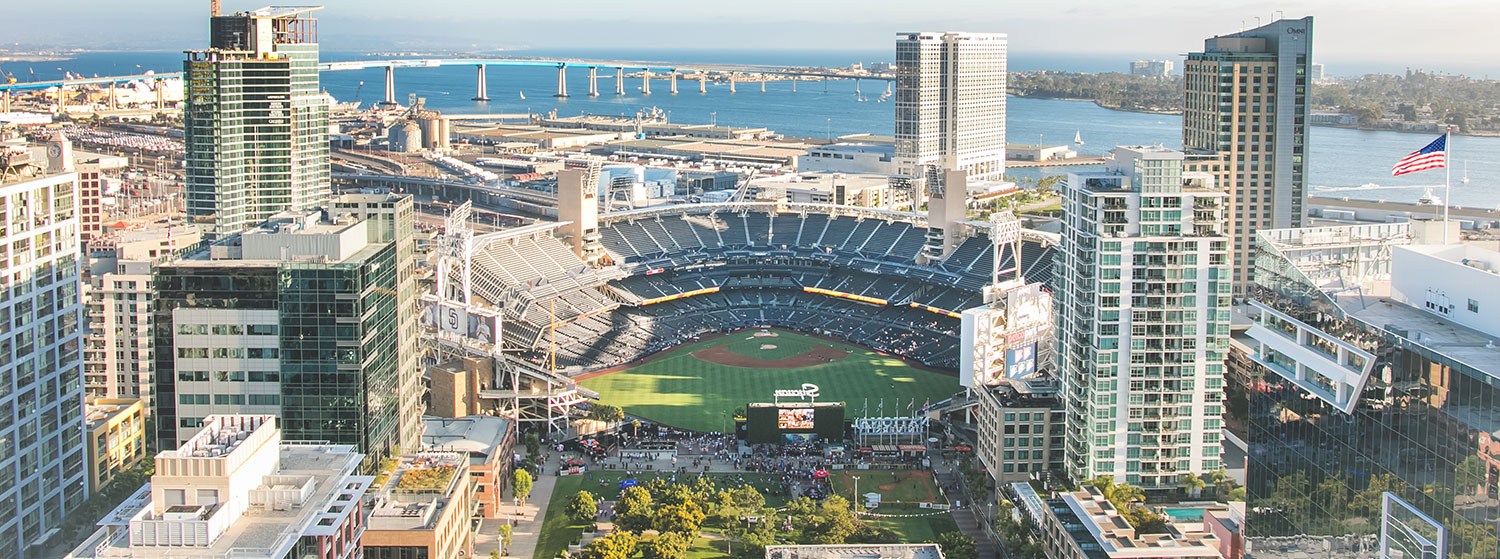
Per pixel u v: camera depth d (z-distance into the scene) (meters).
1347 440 140.75
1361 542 138.75
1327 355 146.00
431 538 193.88
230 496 143.50
